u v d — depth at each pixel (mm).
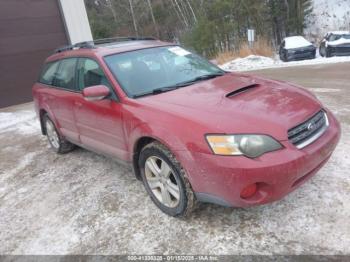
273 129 2473
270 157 2393
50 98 4703
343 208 2811
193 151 2559
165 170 2941
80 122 4074
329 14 28844
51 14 12047
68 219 3344
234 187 2430
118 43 4188
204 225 2883
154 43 4156
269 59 17500
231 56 19359
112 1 40062
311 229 2633
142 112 3018
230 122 2523
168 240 2777
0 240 3199
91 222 3221
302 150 2523
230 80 3477
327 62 13492
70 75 4273
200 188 2635
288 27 27094
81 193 3836
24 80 11500
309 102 2914
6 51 10961
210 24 23125
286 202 3006
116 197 3598
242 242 2617
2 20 10789
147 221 3076
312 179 3301
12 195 4121
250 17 24312
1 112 10195
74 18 12812
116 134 3438
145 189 3484
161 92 3299
